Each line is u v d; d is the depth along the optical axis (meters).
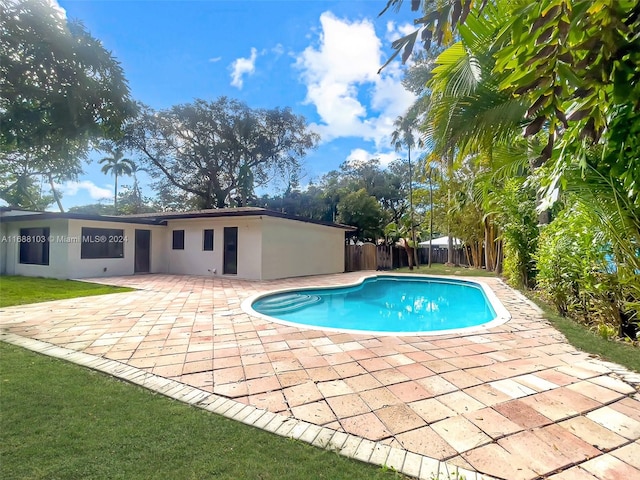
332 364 3.92
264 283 12.12
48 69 3.14
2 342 4.76
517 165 7.16
